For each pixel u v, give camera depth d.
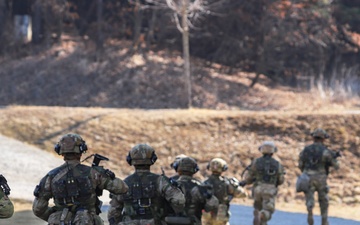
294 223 40.97
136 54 106.56
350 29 124.94
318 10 113.81
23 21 115.38
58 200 17.55
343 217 46.62
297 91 104.44
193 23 113.00
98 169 17.77
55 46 110.50
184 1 85.88
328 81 113.12
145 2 118.94
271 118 72.19
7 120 70.00
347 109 89.31
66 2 118.75
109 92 95.94
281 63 111.44
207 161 64.12
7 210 17.25
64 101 94.56
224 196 25.03
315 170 36.19
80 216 17.33
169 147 66.69
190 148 66.62
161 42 116.00
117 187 17.75
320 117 72.19
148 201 18.19
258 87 102.94
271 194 32.22
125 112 73.56
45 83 98.81
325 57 119.19
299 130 70.38
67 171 17.59
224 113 74.19
